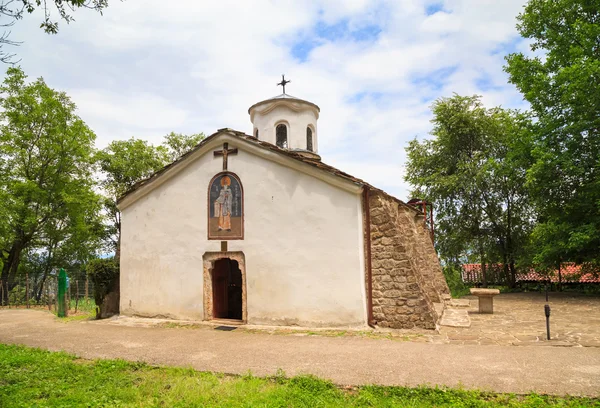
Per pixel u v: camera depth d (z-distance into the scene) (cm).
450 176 2548
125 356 865
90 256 3138
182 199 1342
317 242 1138
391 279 1094
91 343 1002
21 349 942
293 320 1145
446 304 1662
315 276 1131
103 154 3222
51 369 761
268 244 1196
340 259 1109
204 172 1315
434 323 1045
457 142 2673
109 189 3303
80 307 1922
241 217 1242
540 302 1755
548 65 2028
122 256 1433
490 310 1417
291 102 1708
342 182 1109
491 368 707
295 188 1177
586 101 1764
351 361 772
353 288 1090
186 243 1320
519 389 603
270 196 1208
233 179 1266
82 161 2833
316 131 1820
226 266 1395
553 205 2019
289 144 1709
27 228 2552
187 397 598
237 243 1241
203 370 750
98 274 1445
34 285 2781
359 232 1104
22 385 669
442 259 2695
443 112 2700
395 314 1079
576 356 773
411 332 1027
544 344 886
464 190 2544
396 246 1098
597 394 575
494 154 2602
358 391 623
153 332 1132
